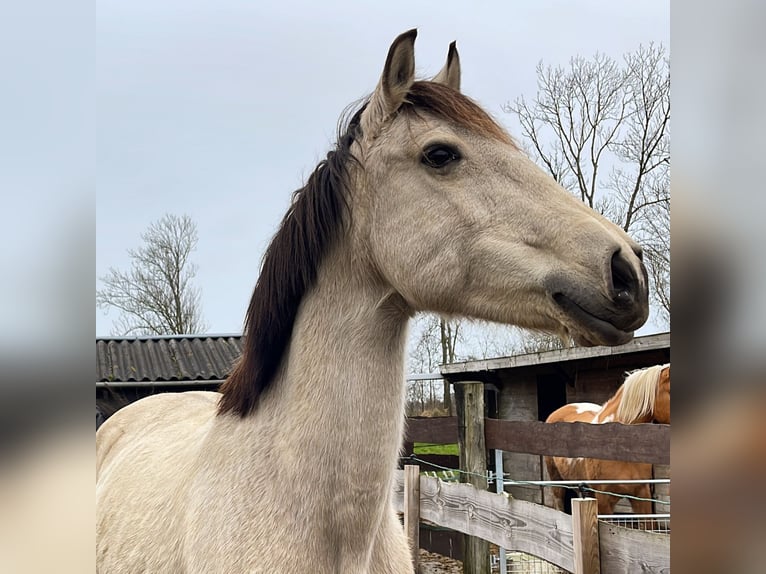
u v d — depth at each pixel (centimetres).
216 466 196
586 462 607
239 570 175
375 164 194
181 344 1026
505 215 184
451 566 711
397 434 191
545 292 176
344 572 180
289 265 195
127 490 255
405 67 197
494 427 507
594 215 182
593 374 820
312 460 180
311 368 187
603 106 1537
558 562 329
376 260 191
